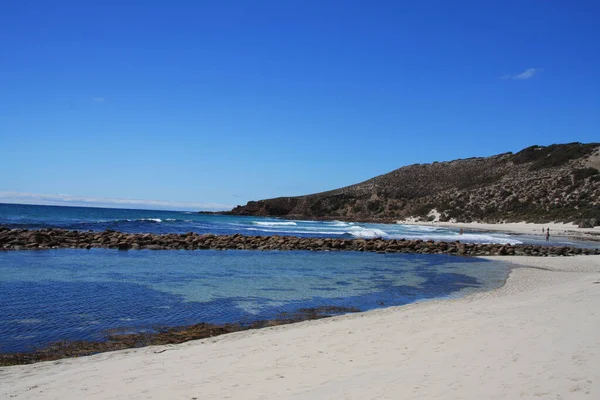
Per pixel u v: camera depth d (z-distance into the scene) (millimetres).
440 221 90688
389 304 14406
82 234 32094
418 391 5656
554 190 81062
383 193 121438
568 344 7434
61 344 9430
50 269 19250
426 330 9438
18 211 83188
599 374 5898
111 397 6070
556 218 71250
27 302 13102
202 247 31172
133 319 11641
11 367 7801
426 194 115812
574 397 5219
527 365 6453
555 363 6457
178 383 6590
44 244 27453
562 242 45594
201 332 10586
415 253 32812
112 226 47469
